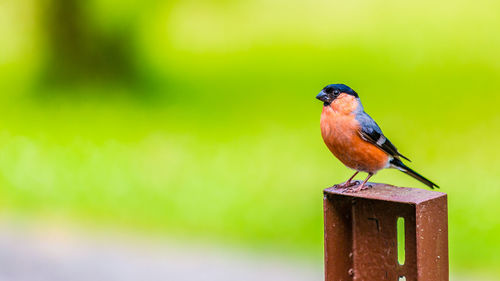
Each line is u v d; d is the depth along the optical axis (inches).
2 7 1136.8
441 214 183.3
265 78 1023.0
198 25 1280.8
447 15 1248.2
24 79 1027.3
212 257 406.9
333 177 543.8
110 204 504.7
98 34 1001.5
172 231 452.8
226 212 479.5
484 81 911.7
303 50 1165.1
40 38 1018.1
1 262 395.9
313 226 451.5
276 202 493.7
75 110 850.8
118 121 780.0
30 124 776.3
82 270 387.5
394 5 1332.4
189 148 649.0
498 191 498.9
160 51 1133.7
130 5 1010.1
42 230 452.8
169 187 533.6
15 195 529.7
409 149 644.1
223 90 956.0
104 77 1002.1
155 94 937.5
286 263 397.1
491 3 1250.0
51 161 619.5
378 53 1107.3
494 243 415.8
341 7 1353.3
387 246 190.5
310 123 738.8
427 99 842.8
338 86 245.9
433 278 180.9
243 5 1317.7
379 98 863.7
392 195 183.5
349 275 195.2
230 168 577.0
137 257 407.2
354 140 243.4
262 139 674.8
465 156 605.0
